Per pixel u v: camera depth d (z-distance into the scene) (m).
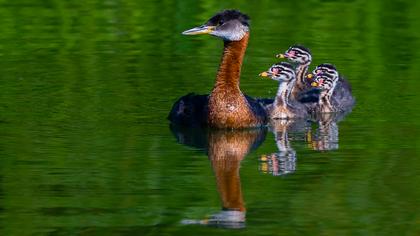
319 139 16.91
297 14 25.16
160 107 18.42
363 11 25.39
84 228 12.49
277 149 16.25
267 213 13.07
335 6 25.86
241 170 14.94
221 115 17.53
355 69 21.05
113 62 21.25
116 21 24.44
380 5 25.92
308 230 12.46
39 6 25.61
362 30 23.92
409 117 17.98
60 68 20.75
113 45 22.58
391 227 12.54
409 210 13.12
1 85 19.45
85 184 14.09
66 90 19.22
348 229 12.50
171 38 23.14
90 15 24.92
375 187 14.02
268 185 14.18
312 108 18.95
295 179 14.41
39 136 16.42
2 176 14.39
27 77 20.05
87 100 18.69
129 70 20.67
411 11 25.45
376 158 15.44
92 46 22.52
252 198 13.66
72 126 17.06
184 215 12.99
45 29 23.73
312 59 21.67
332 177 14.53
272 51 22.11
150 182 14.20
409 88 19.77
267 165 15.22
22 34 23.36
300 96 19.59
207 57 21.66
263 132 17.64
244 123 17.67
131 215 12.95
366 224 12.65
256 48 22.33
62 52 21.98
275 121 18.45
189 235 12.34
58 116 17.62
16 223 12.62
